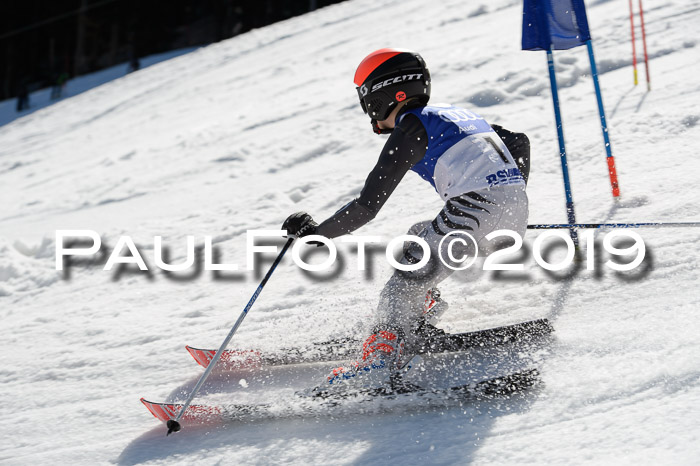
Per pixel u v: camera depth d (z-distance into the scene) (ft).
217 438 12.98
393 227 22.07
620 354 12.70
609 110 26.30
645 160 21.07
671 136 22.21
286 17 183.62
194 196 32.37
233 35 188.55
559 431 11.00
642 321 13.62
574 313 14.69
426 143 12.87
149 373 16.51
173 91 81.92
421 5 80.18
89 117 86.12
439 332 14.06
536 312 15.14
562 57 34.24
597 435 10.64
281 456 11.96
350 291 18.71
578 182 21.04
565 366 12.80
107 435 13.96
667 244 16.20
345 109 40.11
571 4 17.69
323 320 17.21
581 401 11.62
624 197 19.04
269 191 29.37
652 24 36.24
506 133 13.80
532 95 31.55
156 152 46.47
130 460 12.75
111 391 15.97
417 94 13.33
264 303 19.21
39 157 63.77
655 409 10.91
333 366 15.26
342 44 71.05
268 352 15.62
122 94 99.55
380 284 18.78
